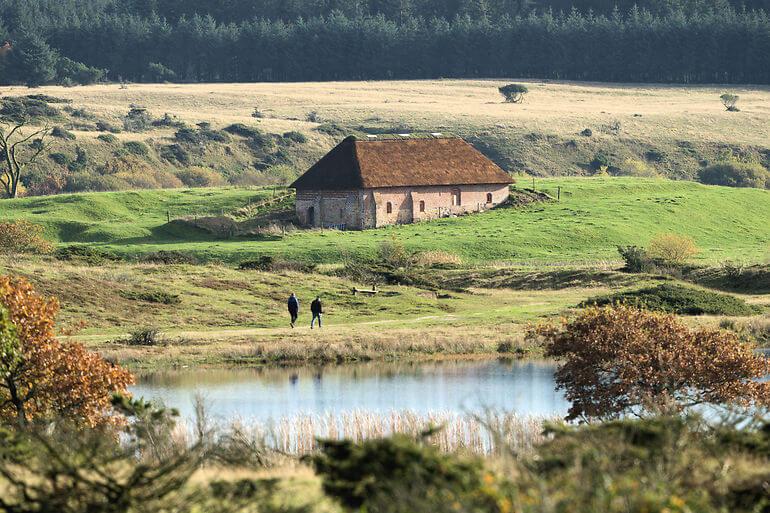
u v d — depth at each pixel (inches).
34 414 4153.5
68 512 2252.7
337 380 7101.4
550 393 6540.4
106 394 4281.5
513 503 1975.9
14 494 2416.3
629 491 2004.2
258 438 3786.9
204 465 3221.0
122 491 2285.9
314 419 5039.4
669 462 2336.4
